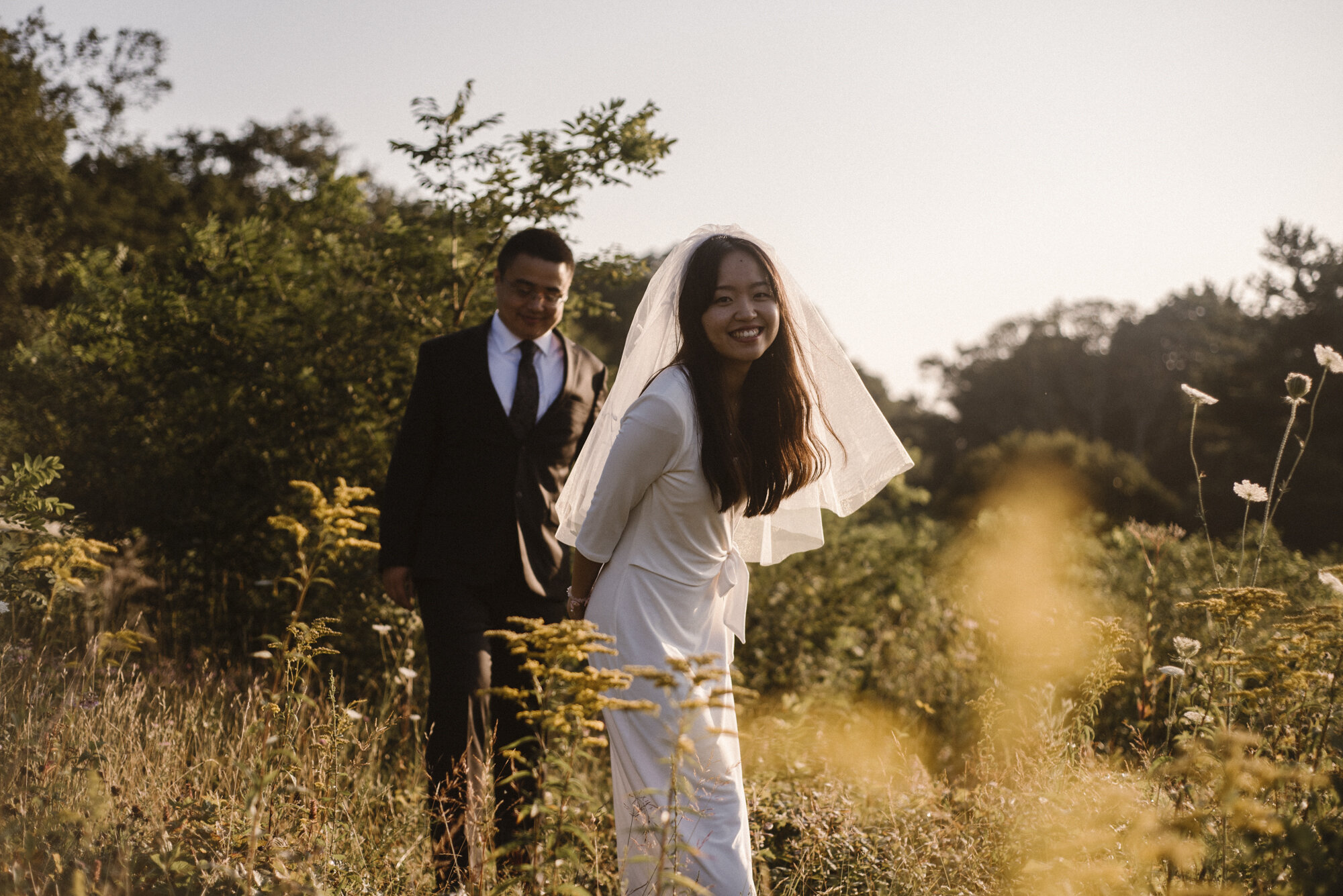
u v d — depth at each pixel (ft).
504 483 10.54
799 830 10.02
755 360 8.14
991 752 10.28
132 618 12.55
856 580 21.54
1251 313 121.60
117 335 17.61
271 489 15.67
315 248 18.08
